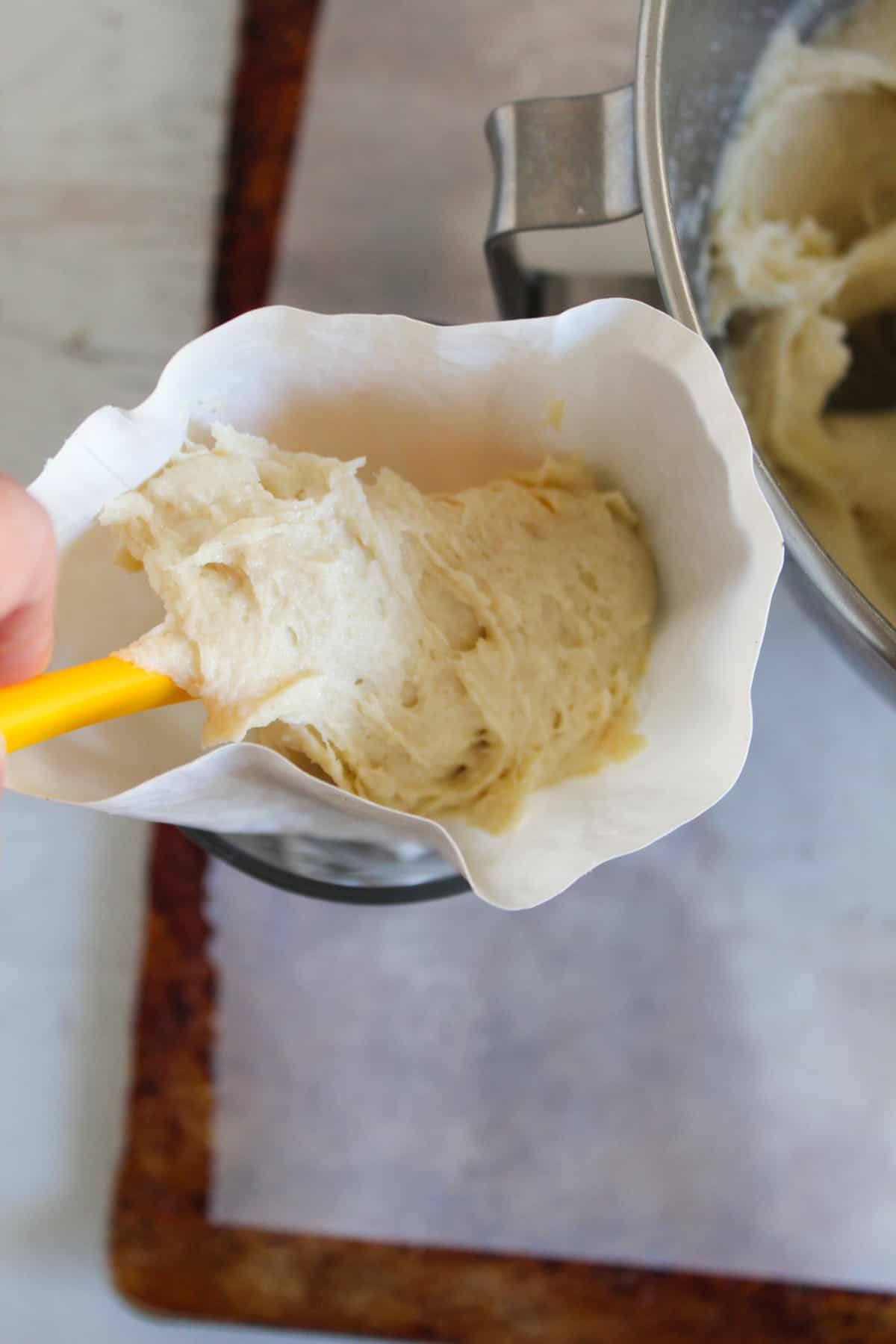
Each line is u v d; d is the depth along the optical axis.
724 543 0.48
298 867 0.57
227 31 0.71
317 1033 0.64
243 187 0.69
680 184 0.60
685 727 0.49
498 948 0.64
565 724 0.49
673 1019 0.64
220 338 0.50
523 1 0.69
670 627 0.51
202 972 0.65
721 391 0.48
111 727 0.50
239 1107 0.64
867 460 0.62
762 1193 0.63
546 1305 0.63
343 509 0.49
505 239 0.54
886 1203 0.62
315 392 0.51
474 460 0.53
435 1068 0.64
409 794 0.49
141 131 0.71
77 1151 0.65
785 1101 0.63
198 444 0.50
